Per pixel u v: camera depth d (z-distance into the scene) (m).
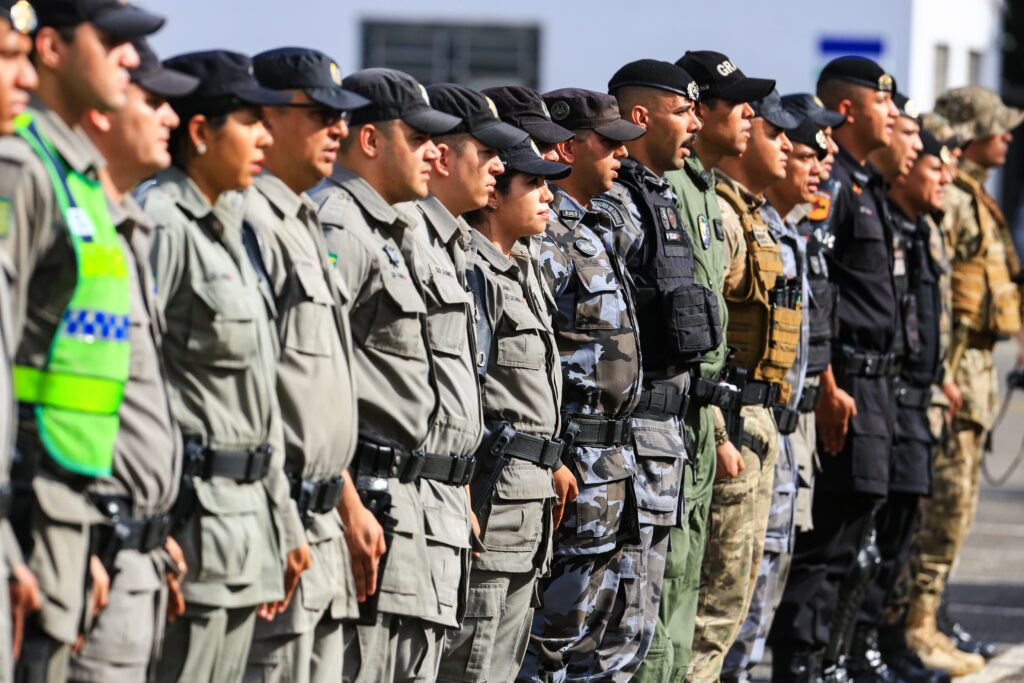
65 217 8.28
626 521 13.84
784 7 49.47
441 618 11.28
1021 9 76.06
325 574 10.34
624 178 14.63
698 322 14.18
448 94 12.20
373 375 11.00
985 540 29.14
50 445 8.28
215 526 9.30
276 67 10.39
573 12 51.75
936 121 21.88
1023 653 21.28
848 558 18.09
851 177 18.19
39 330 8.34
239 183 9.65
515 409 12.62
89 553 8.49
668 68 14.78
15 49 7.65
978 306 21.55
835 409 17.81
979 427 21.30
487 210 12.80
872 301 18.12
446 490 11.48
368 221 11.19
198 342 9.31
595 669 13.90
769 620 16.69
